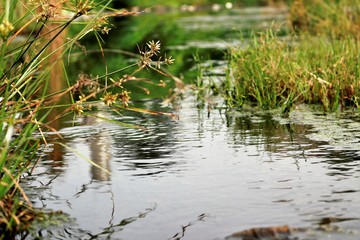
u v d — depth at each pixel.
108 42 13.70
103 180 3.74
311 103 6.11
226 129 5.09
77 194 3.49
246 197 3.34
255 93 6.27
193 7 26.14
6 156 3.30
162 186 3.59
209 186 3.56
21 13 10.67
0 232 2.98
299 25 11.90
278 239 2.77
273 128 5.04
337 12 10.43
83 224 3.05
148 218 3.10
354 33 9.21
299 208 3.14
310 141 4.52
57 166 4.07
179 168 3.95
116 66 10.04
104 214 3.18
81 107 3.45
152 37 14.30
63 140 4.82
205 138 4.78
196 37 13.68
